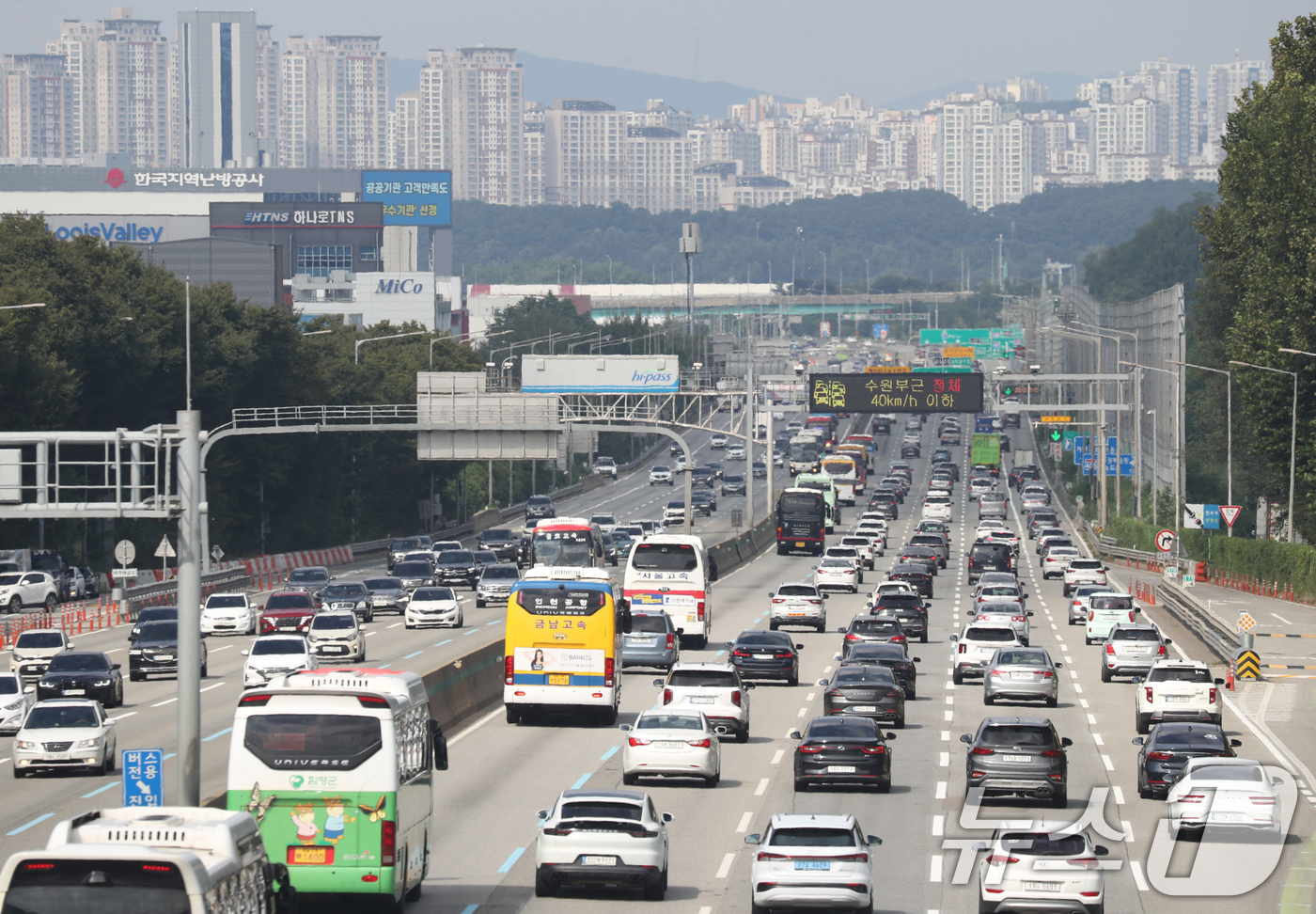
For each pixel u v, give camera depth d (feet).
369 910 270.67
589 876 281.95
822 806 373.40
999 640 591.78
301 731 265.54
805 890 263.49
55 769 414.00
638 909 278.67
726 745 464.24
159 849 187.21
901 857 321.11
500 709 550.36
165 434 344.08
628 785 399.85
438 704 495.41
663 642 632.38
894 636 627.05
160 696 569.23
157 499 344.08
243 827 202.49
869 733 390.21
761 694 570.05
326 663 622.54
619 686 537.65
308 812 263.70
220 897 190.19
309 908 270.67
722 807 374.22
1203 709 474.49
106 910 183.32
